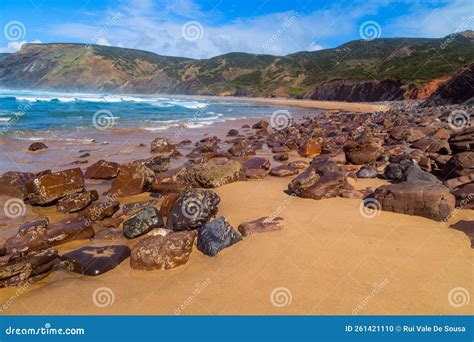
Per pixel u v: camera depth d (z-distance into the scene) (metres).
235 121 31.88
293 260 5.59
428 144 14.01
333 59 105.06
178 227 6.73
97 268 5.41
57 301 4.78
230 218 7.34
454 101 45.72
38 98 44.31
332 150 14.99
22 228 6.48
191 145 17.53
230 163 10.30
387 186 7.99
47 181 8.40
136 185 9.54
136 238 6.68
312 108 54.47
